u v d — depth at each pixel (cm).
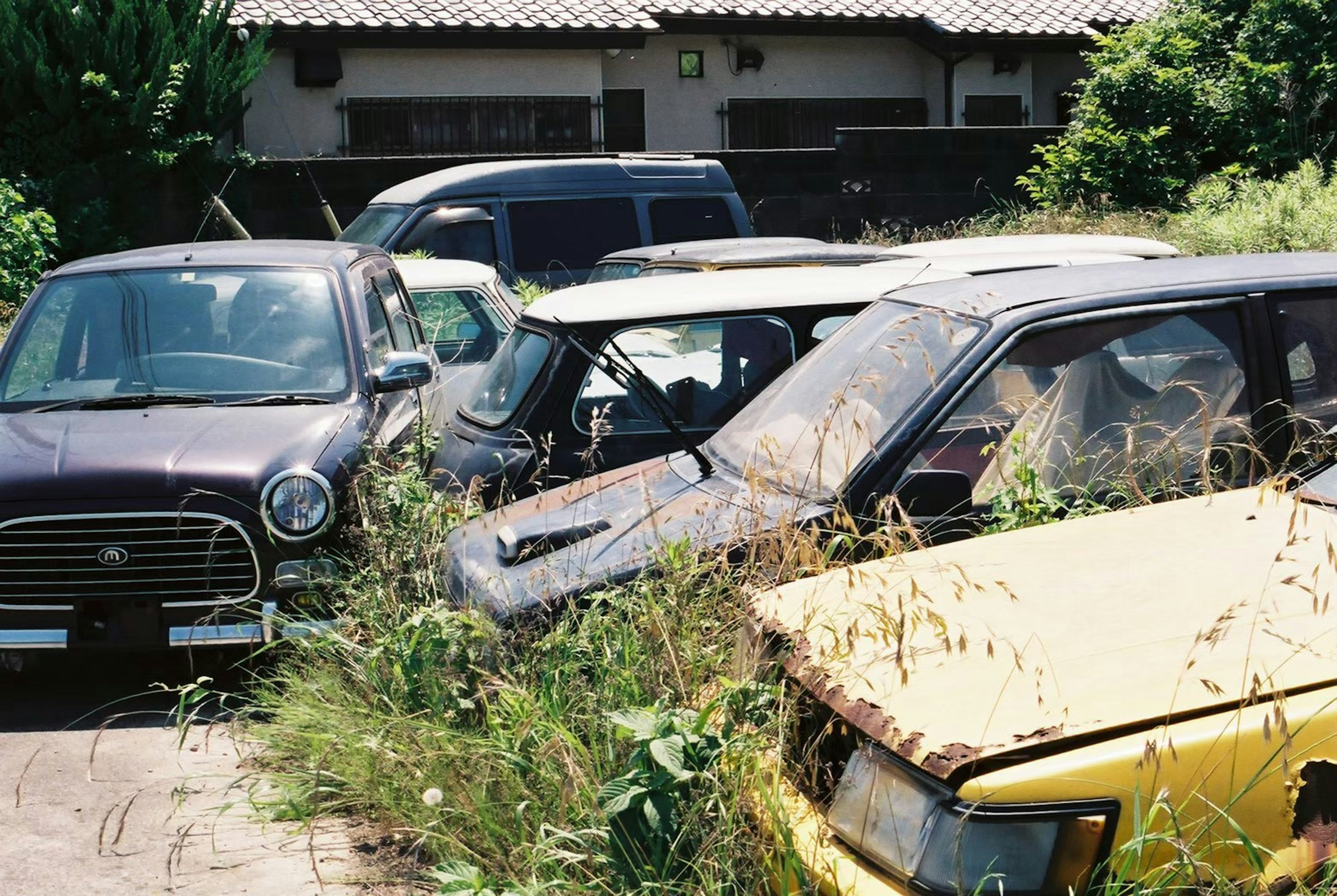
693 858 323
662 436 627
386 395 674
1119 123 1975
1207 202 1711
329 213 1505
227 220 1197
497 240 1328
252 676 566
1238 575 328
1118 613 315
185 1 1789
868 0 2395
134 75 1731
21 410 641
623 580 443
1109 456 468
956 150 1986
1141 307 481
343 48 2045
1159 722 270
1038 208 1970
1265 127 1931
